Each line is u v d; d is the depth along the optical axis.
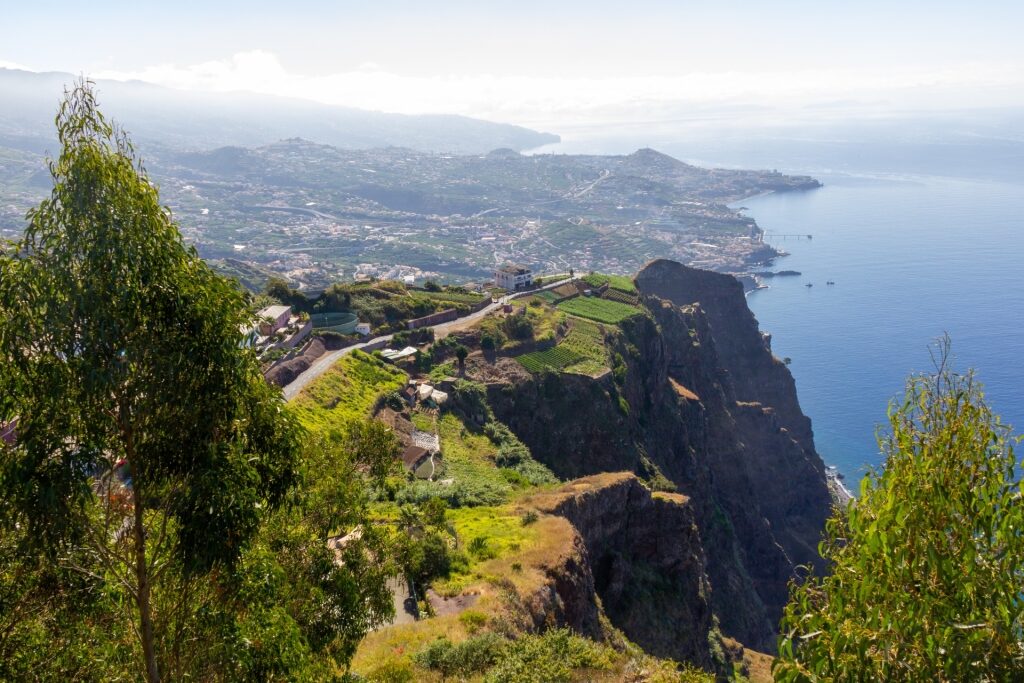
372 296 146.25
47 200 14.56
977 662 13.55
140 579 15.68
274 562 19.31
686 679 33.31
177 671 17.08
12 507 14.36
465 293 168.88
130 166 15.14
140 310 14.57
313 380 96.56
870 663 13.97
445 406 109.38
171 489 15.70
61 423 14.49
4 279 14.18
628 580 83.38
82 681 16.61
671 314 194.88
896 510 14.70
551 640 37.22
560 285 188.38
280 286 134.25
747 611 138.25
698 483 157.75
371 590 28.02
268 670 17.58
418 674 34.12
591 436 126.12
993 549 14.62
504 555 54.84
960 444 14.91
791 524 197.25
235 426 16.44
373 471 32.31
